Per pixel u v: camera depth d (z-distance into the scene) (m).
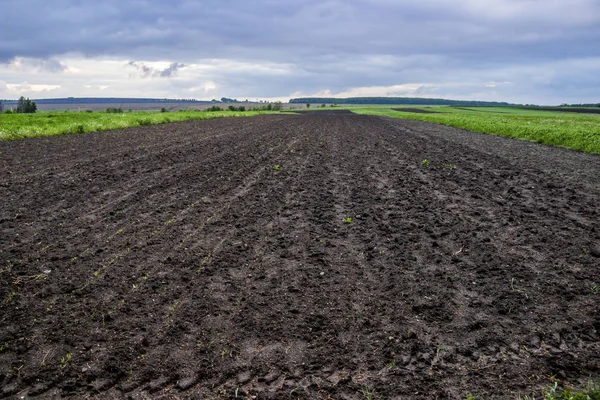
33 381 2.97
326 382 2.97
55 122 25.31
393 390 2.88
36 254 5.06
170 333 3.52
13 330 3.53
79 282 4.38
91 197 7.79
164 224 6.31
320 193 8.51
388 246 5.56
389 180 9.95
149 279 4.48
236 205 7.51
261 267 4.87
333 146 17.12
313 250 5.40
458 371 3.08
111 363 3.14
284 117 51.47
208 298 4.12
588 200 8.01
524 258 5.11
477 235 5.98
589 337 3.48
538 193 8.62
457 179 10.09
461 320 3.76
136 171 10.39
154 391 2.88
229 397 2.82
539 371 3.07
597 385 2.89
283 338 3.49
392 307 3.98
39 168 10.42
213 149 15.08
